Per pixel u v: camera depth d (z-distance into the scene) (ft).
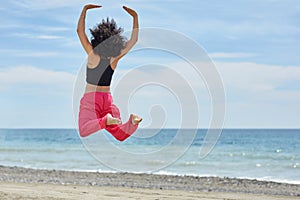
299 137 238.48
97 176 64.54
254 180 62.39
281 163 96.02
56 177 62.44
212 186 55.11
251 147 151.84
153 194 44.47
